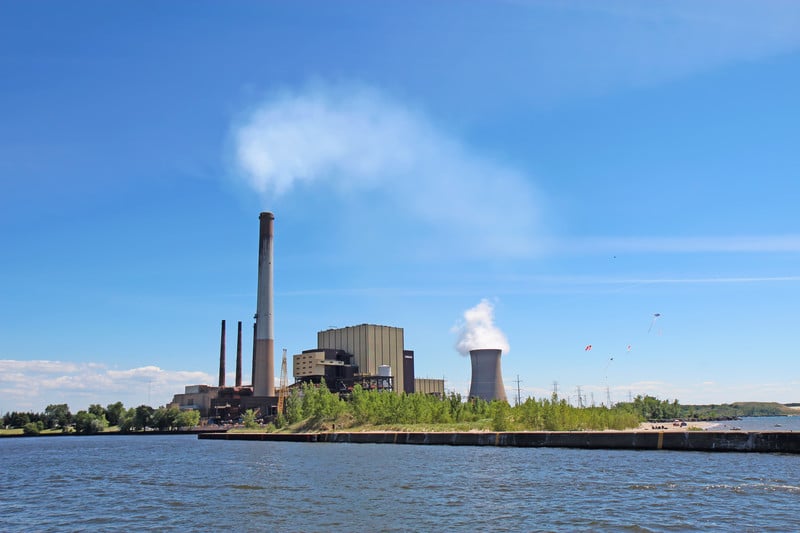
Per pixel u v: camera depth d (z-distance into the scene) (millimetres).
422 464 106688
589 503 62281
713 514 55156
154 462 136125
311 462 117875
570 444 135750
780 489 68000
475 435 154000
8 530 58250
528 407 170375
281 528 53719
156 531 54625
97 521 61125
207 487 84375
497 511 59375
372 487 78250
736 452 111688
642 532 49094
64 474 113812
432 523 54344
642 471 87375
